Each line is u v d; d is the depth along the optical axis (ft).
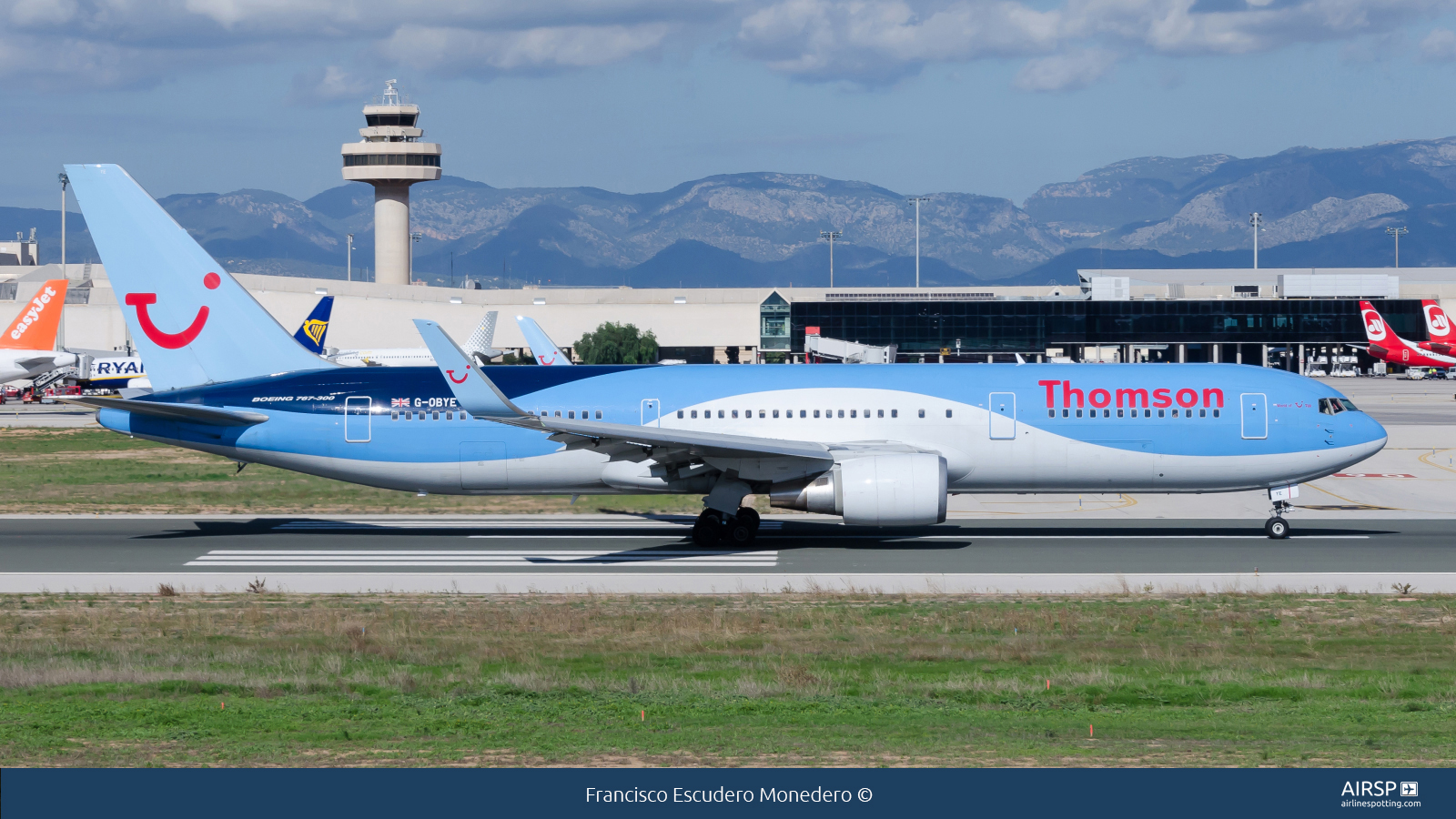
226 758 148.77
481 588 295.48
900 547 354.74
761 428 362.53
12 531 391.04
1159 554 340.18
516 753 152.35
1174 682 199.31
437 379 371.76
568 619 255.50
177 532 387.96
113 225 373.40
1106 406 362.33
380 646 228.84
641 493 367.66
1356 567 318.45
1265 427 360.48
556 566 326.24
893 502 335.06
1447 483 506.48
